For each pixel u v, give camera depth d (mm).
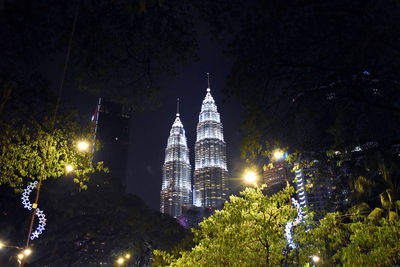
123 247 49844
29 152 13188
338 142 11312
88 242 43750
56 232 37375
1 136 12125
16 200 30625
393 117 12609
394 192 18844
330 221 13117
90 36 11109
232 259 13500
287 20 10656
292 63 11297
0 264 30484
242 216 13383
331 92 11781
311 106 12680
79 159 14125
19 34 10195
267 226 12977
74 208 41156
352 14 9648
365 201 22641
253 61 11430
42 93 12070
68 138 13875
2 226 30438
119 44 11703
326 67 10891
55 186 35406
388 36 8984
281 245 13680
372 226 11914
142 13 11070
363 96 10906
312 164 14984
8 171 13594
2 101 10711
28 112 12273
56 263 43312
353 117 12844
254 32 11078
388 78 10508
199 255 14695
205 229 14789
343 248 12438
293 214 13484
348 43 10086
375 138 13742
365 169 21047
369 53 9898
